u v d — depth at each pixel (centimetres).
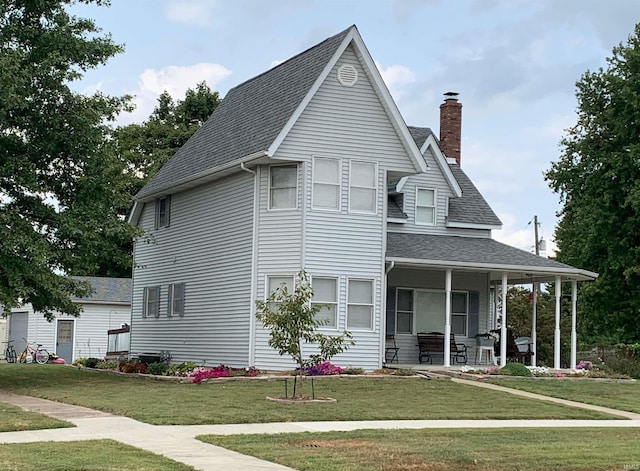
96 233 2689
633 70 4391
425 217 3431
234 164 2911
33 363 4050
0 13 2633
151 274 3691
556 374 2883
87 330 4784
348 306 2855
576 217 4734
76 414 1797
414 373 2744
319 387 2367
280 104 2952
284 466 1234
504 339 3019
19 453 1280
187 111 5912
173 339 3425
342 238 2853
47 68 2573
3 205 2650
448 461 1292
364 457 1311
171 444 1420
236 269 2977
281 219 2839
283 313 2116
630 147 4178
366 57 2888
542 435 1634
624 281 4491
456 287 3381
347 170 2877
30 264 2503
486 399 2219
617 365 3512
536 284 3391
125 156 5500
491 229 3516
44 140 2661
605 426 1858
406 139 2936
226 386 2392
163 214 3609
